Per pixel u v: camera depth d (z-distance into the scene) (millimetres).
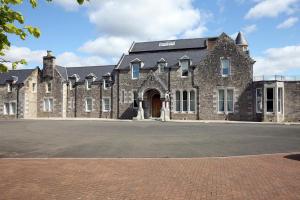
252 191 8969
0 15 5250
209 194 8688
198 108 42500
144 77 46062
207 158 14180
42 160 13695
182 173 11219
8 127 30906
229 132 25203
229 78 41094
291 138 21297
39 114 54469
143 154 15297
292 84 38031
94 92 50719
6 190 9062
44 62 54250
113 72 49344
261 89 38406
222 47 41750
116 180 10234
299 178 10438
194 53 45469
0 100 55188
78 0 5211
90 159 13914
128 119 45625
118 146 17812
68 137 22125
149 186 9516
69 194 8703
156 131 26219
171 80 44281
